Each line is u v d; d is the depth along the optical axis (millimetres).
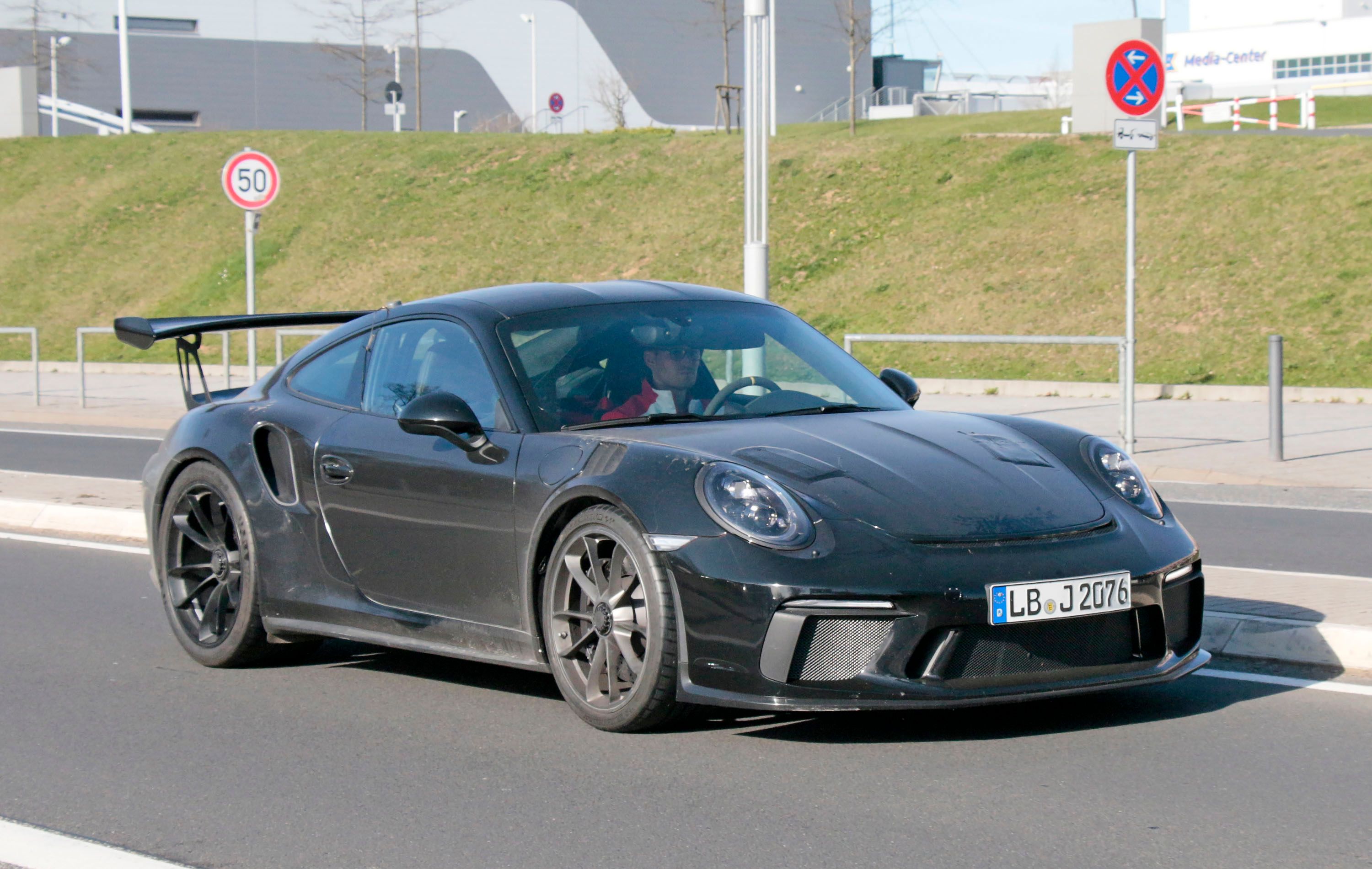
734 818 8875
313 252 70812
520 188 72188
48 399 47406
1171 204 53375
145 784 9938
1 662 13914
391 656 14164
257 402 14039
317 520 12906
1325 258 47094
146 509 14516
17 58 130750
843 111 143750
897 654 9641
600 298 13023
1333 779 9531
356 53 135500
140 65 134875
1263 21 182625
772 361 12773
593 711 10859
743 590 9773
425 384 12609
